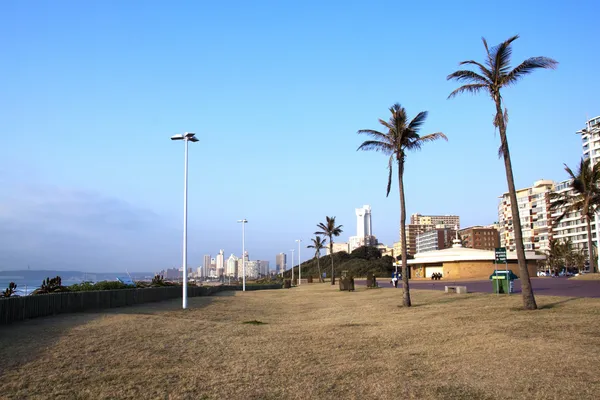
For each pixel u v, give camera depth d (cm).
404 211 2759
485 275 7894
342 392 873
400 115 2734
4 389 911
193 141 3177
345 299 3744
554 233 13850
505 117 1998
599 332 1305
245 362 1200
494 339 1311
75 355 1264
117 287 3603
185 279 3011
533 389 802
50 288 3066
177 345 1480
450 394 812
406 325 1825
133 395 882
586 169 5147
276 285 7944
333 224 8144
